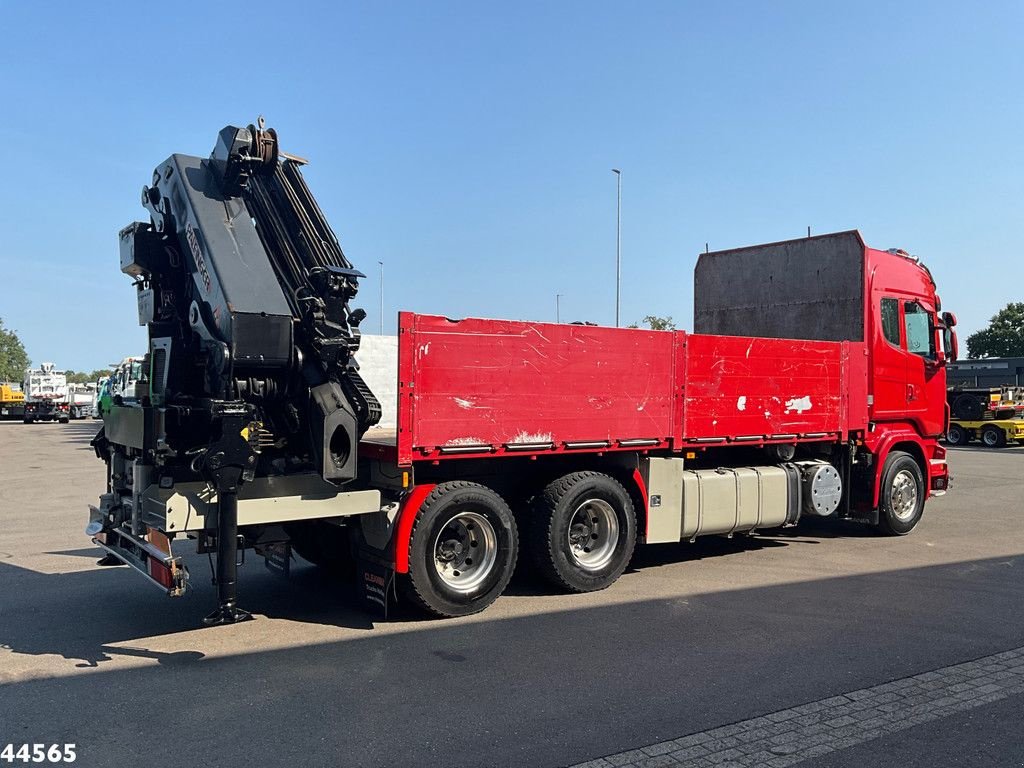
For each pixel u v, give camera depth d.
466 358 6.52
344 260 6.57
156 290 6.98
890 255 10.55
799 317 10.73
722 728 4.36
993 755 4.05
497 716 4.51
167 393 6.02
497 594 6.80
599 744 4.14
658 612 6.74
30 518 11.99
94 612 6.71
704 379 8.23
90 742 4.16
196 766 3.88
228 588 5.71
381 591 6.40
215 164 6.59
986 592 7.47
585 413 7.26
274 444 6.27
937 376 11.12
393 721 4.44
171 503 5.55
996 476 19.12
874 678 5.15
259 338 5.85
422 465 6.63
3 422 61.00
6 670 5.26
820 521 11.83
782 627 6.30
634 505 7.96
